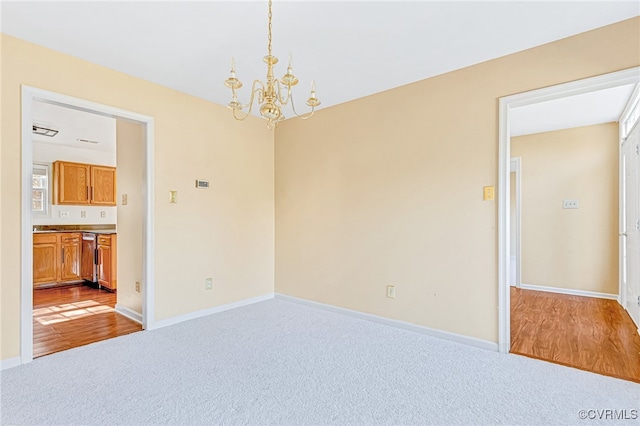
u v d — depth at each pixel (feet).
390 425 5.57
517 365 7.71
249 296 12.97
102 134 15.10
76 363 7.72
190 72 9.29
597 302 13.07
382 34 7.34
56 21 6.84
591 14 6.65
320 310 12.13
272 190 13.96
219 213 11.86
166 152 10.32
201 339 9.23
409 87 10.08
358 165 11.28
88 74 8.63
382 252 10.68
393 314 10.41
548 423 5.61
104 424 5.52
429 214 9.68
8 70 7.38
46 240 15.79
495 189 8.55
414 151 9.98
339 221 11.80
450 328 9.29
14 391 6.48
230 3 6.24
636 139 10.11
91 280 16.25
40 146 16.89
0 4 6.23
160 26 7.04
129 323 10.66
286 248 13.57
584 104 11.50
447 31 7.24
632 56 6.84
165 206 10.29
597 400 6.26
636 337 9.35
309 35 7.37
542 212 15.16
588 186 14.12
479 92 8.78
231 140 12.29
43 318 11.23
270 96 6.12
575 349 8.58
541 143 15.17
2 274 7.35
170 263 10.43
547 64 7.80
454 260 9.22
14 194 7.48
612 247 13.57
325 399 6.31
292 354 8.29
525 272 15.64
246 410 5.94
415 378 7.12
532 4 6.31
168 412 5.86
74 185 17.40
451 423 5.62
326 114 12.21
